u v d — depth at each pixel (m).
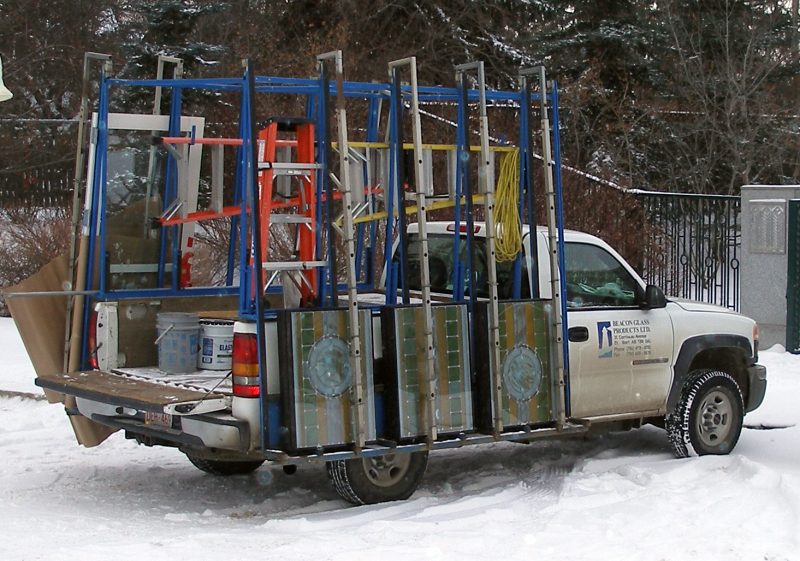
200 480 8.80
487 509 7.55
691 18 26.22
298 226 7.70
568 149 24.34
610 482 8.13
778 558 6.25
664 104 25.73
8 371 13.41
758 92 25.03
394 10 25.39
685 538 6.70
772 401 11.74
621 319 8.81
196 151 9.17
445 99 8.86
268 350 7.20
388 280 8.43
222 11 21.83
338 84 7.27
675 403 9.09
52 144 23.19
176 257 9.14
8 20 25.56
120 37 26.89
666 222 17.84
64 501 8.00
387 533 6.87
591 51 24.58
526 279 8.48
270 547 6.55
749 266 15.36
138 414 7.71
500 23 26.28
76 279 8.51
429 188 8.08
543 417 8.17
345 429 7.34
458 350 7.84
